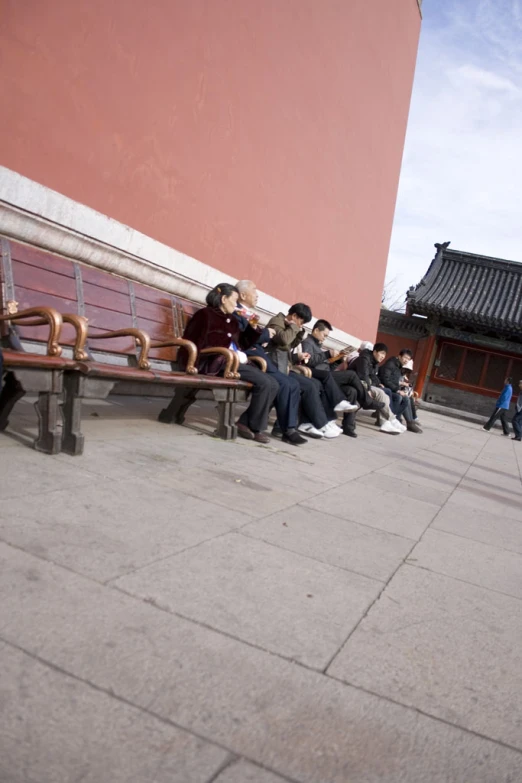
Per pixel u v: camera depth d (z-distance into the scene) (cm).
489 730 159
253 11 683
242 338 569
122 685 145
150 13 525
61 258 421
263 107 750
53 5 428
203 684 153
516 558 341
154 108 555
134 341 479
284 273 903
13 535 219
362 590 239
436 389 2714
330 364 820
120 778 116
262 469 423
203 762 125
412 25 1278
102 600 185
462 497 506
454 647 205
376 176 1243
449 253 3019
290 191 868
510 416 2634
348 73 995
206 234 676
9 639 154
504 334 2634
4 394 345
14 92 413
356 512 364
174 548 240
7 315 341
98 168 500
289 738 139
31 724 126
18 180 413
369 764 135
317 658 178
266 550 261
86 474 313
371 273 1345
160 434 472
